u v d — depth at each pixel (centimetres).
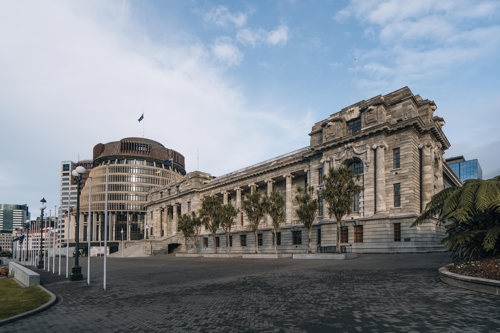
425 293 1419
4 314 1409
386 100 5097
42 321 1301
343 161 5175
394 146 4716
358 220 4772
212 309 1349
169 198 10350
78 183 2834
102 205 14050
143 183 14425
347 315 1141
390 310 1173
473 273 1558
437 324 988
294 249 6159
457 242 1856
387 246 4419
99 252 11262
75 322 1259
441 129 5175
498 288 1309
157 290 1973
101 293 1959
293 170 6519
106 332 1099
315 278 2094
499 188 1752
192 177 9362
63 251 11969
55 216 4103
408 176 4478
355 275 2134
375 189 4734
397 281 1781
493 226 1839
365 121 4959
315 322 1080
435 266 2381
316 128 5991
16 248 8250
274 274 2441
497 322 980
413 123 4481
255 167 7494
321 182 5669
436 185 5197
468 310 1116
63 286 2361
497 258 1698
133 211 14025
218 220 6244
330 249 4869
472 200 1814
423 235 4319
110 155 14525
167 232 10644
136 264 4631
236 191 8000
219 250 8156
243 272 2741
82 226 14612
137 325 1162
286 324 1076
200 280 2359
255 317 1182
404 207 4466
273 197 5162
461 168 13325
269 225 6850
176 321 1188
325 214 5306
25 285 2538
